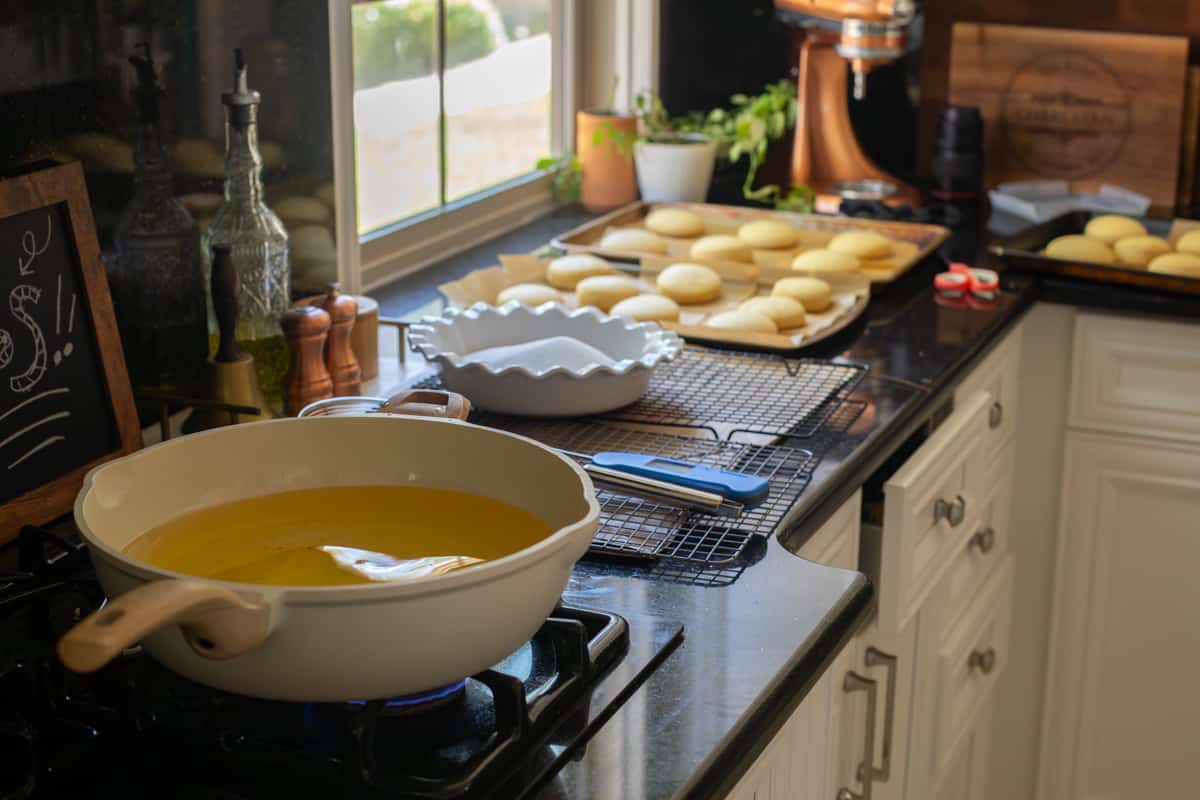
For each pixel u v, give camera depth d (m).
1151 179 2.49
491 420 1.44
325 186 1.67
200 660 0.77
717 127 2.53
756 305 1.78
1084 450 2.17
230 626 0.70
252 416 1.31
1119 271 2.07
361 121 2.01
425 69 2.14
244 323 1.42
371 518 0.93
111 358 1.25
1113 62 2.47
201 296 1.44
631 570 1.12
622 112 2.52
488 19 2.29
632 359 1.53
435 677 0.78
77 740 0.84
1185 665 2.20
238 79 1.38
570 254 2.05
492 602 0.77
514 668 0.92
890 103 2.71
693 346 1.72
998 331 1.88
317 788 0.80
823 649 1.01
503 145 2.41
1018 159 2.57
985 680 2.08
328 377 1.41
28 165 1.23
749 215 2.26
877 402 1.55
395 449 0.98
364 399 1.16
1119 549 2.20
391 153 2.10
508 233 2.37
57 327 1.21
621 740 0.87
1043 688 2.31
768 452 1.35
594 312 1.56
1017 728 2.35
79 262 1.22
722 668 0.96
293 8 1.56
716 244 2.05
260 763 0.81
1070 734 2.31
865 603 1.10
